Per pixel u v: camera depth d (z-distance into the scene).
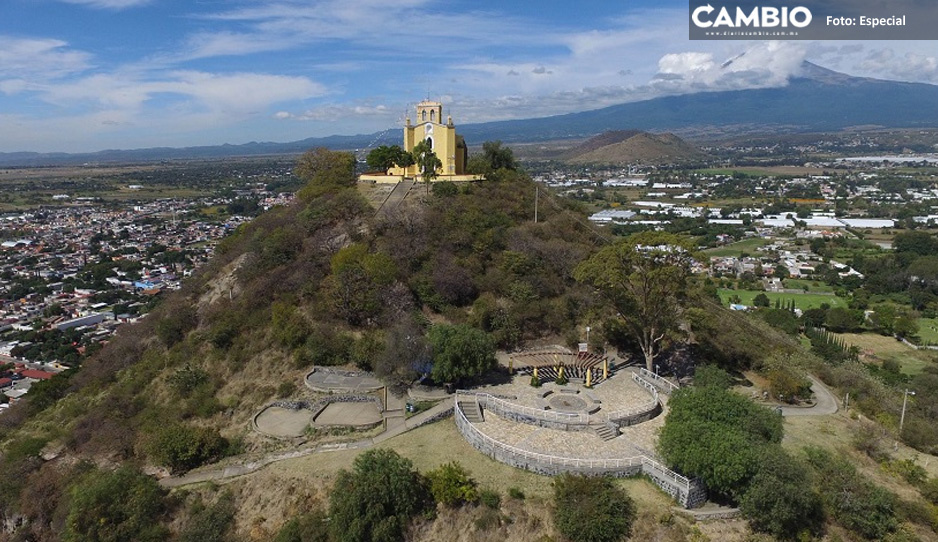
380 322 58.75
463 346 49.53
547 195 90.81
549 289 64.50
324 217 73.56
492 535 35.34
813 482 37.47
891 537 35.06
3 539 46.72
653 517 34.84
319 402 51.16
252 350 58.44
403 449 42.88
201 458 46.38
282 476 41.78
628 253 52.34
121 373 64.88
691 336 63.00
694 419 37.53
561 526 34.38
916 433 48.91
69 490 46.00
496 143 97.00
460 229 69.94
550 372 54.53
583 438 42.41
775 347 66.44
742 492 34.75
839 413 52.25
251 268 68.12
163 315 69.81
